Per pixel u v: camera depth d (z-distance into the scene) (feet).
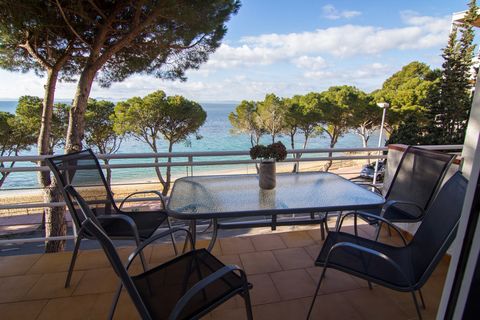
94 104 30.81
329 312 5.07
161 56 14.37
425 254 4.30
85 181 6.06
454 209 4.01
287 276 6.15
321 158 9.13
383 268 4.46
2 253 20.76
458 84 34.12
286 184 6.60
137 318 4.92
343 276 6.13
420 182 6.51
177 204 5.28
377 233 6.45
